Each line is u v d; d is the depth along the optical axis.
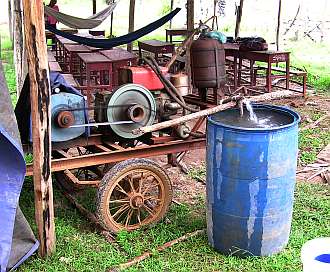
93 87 7.88
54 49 12.44
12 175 3.33
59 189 4.95
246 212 3.60
